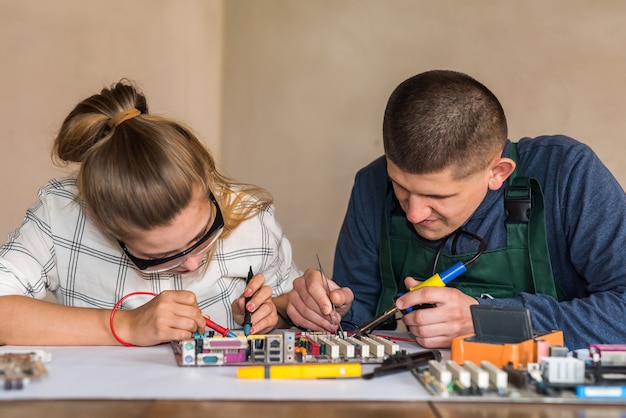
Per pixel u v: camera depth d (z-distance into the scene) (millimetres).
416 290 1456
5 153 2910
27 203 3008
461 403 960
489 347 1158
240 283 1819
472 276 1723
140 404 937
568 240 1716
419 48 3992
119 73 3424
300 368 1101
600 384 1008
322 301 1612
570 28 3777
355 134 4086
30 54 3006
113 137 1406
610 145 3727
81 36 3236
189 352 1194
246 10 4227
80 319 1441
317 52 4129
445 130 1433
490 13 3875
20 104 2967
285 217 4117
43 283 1640
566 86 3773
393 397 979
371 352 1292
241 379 1089
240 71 4227
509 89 3830
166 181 1339
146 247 1416
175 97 3795
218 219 1514
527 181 1699
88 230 1655
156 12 3658
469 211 1589
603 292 1578
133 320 1428
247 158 4184
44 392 991
